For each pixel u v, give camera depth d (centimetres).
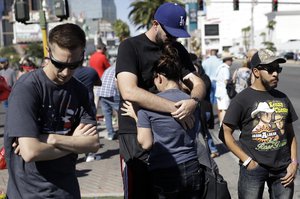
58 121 277
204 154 336
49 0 1202
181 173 318
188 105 315
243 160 376
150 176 337
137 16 4744
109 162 773
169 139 316
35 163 273
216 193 329
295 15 10619
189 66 362
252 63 380
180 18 328
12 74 1330
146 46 336
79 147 277
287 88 2242
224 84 972
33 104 264
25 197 275
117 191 599
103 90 933
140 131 317
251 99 375
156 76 328
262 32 11106
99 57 1073
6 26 13312
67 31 261
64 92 276
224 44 13888
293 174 376
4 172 695
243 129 382
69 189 283
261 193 383
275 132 371
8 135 264
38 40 9250
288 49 9138
